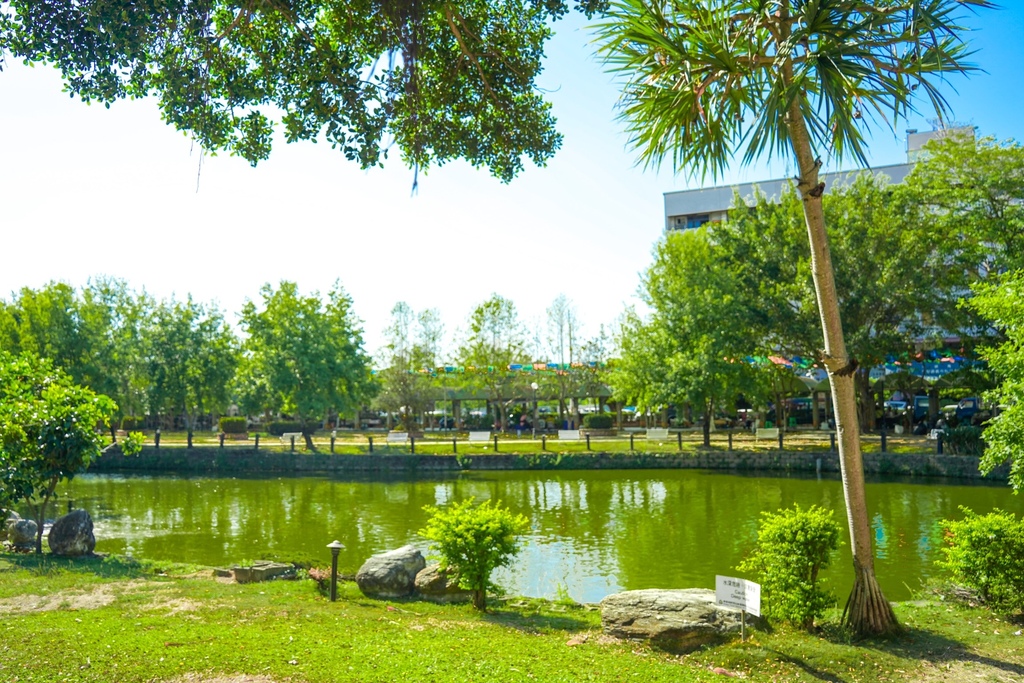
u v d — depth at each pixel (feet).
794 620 27.48
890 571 44.93
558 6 26.32
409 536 60.29
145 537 60.49
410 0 23.52
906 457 95.96
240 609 29.50
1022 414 30.68
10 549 45.19
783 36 23.67
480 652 23.77
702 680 21.66
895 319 111.55
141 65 24.44
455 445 120.16
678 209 199.11
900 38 21.20
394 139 27.55
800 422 164.96
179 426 192.54
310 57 25.63
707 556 50.67
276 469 118.21
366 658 22.40
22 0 21.15
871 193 113.29
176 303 165.07
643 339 121.19
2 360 45.62
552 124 28.76
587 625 29.53
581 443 122.42
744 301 116.47
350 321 139.85
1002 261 90.22
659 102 24.63
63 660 21.39
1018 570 28.73
